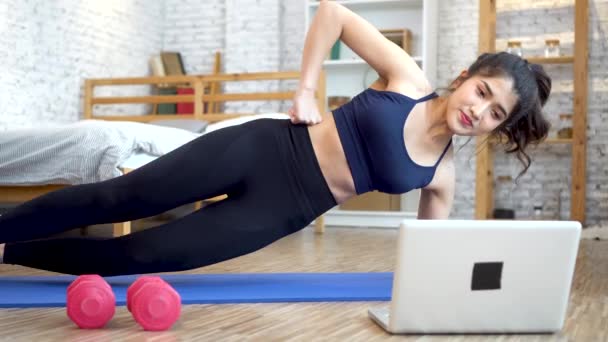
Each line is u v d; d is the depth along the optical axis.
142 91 7.07
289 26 6.95
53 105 5.97
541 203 6.29
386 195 6.18
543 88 2.13
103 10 6.52
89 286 1.75
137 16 6.97
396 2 6.41
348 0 6.42
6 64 5.47
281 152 2.19
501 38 6.43
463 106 2.01
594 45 6.15
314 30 2.28
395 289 1.69
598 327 1.88
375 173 2.16
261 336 1.70
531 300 1.74
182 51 7.29
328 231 5.59
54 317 1.89
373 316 1.90
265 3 6.85
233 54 6.94
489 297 1.72
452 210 6.51
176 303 1.74
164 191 2.14
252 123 2.25
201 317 1.92
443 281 1.69
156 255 2.14
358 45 2.24
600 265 3.44
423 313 1.71
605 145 6.13
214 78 6.14
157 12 7.30
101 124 3.81
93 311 1.74
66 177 3.69
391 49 2.22
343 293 2.29
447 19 6.49
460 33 6.46
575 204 5.96
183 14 7.29
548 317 1.76
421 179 2.16
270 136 2.21
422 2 6.39
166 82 6.20
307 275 2.73
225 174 2.15
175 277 2.61
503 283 1.72
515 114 2.03
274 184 2.19
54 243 2.22
